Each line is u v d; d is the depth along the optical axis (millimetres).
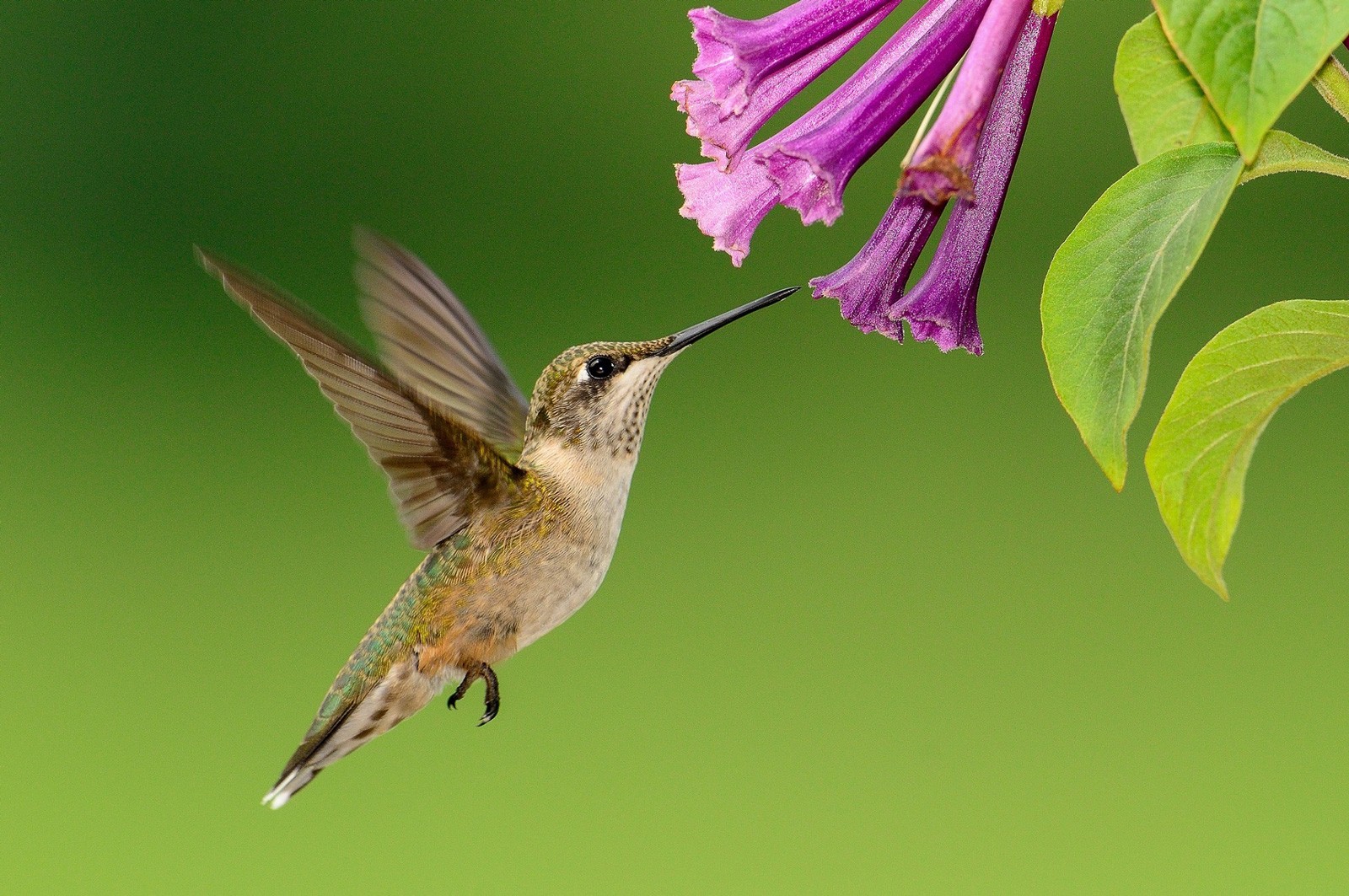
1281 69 2410
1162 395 9336
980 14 3279
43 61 11156
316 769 5340
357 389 4914
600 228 10484
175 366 11117
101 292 11281
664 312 10359
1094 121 9414
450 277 10492
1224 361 3143
